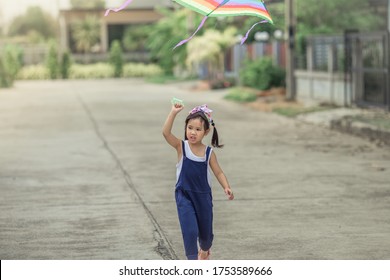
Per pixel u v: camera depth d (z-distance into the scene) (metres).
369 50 42.44
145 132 37.19
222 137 34.34
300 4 62.69
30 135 36.56
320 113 42.78
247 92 58.22
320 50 49.34
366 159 27.11
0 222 17.45
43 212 18.55
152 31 109.44
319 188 21.53
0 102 62.50
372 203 19.36
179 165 12.71
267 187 21.75
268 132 36.19
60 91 80.56
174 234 16.09
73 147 31.59
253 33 66.06
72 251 14.74
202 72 92.25
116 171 25.00
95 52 148.75
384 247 14.88
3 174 24.55
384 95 40.75
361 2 62.38
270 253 14.47
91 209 18.86
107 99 64.31
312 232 16.20
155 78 104.00
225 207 18.97
